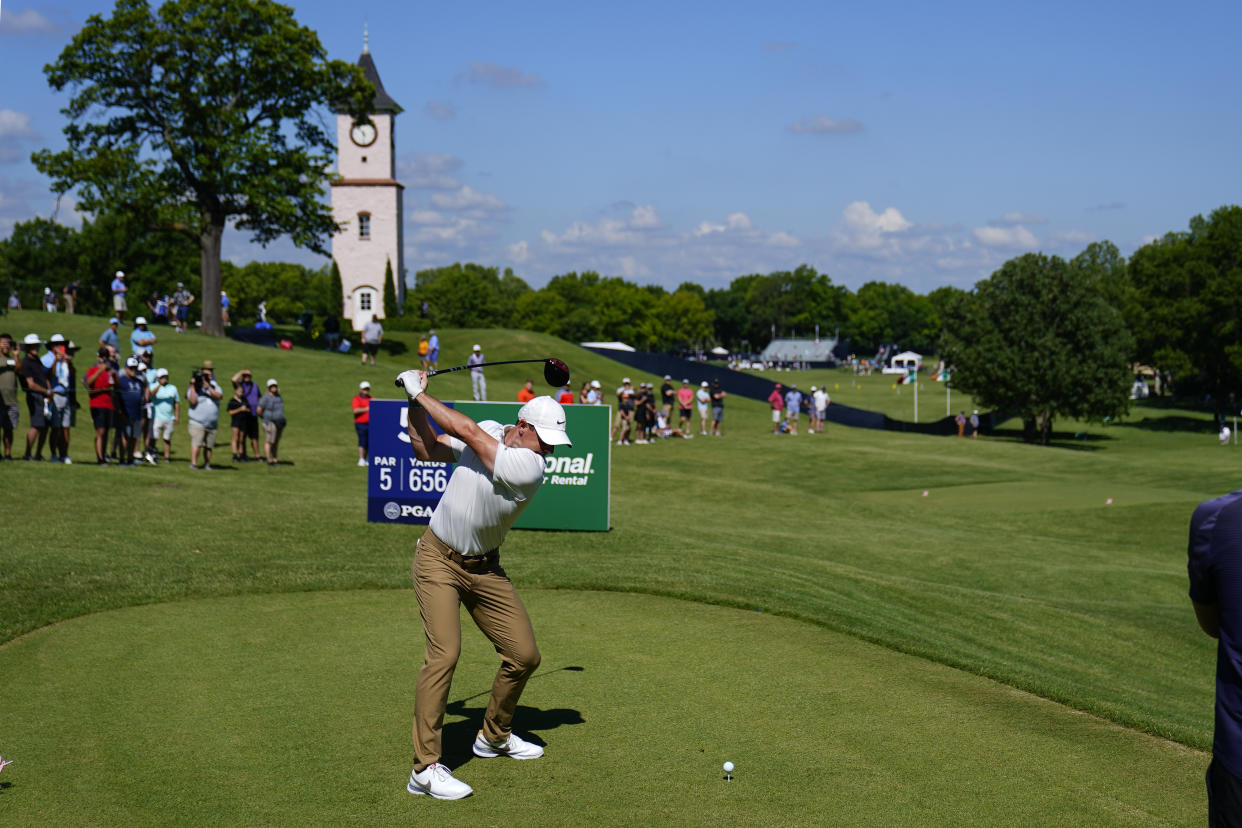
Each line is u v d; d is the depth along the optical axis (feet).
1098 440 195.42
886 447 109.81
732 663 22.81
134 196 137.08
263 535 37.96
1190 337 229.86
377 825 13.92
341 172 213.46
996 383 186.50
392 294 214.07
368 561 34.32
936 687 21.47
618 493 69.05
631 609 28.12
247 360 120.47
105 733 17.38
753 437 116.37
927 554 51.24
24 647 22.81
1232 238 226.38
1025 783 16.12
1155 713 21.94
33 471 48.55
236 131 143.54
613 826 14.05
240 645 23.32
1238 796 9.64
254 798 14.74
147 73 138.41
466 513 15.49
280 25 143.02
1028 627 35.14
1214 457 140.77
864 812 14.76
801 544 49.52
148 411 60.23
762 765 16.55
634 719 18.75
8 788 14.96
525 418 16.12
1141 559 55.31
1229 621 9.75
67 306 144.56
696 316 564.30
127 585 28.76
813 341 550.77
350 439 84.58
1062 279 186.19
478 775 15.87
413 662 22.04
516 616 16.11
